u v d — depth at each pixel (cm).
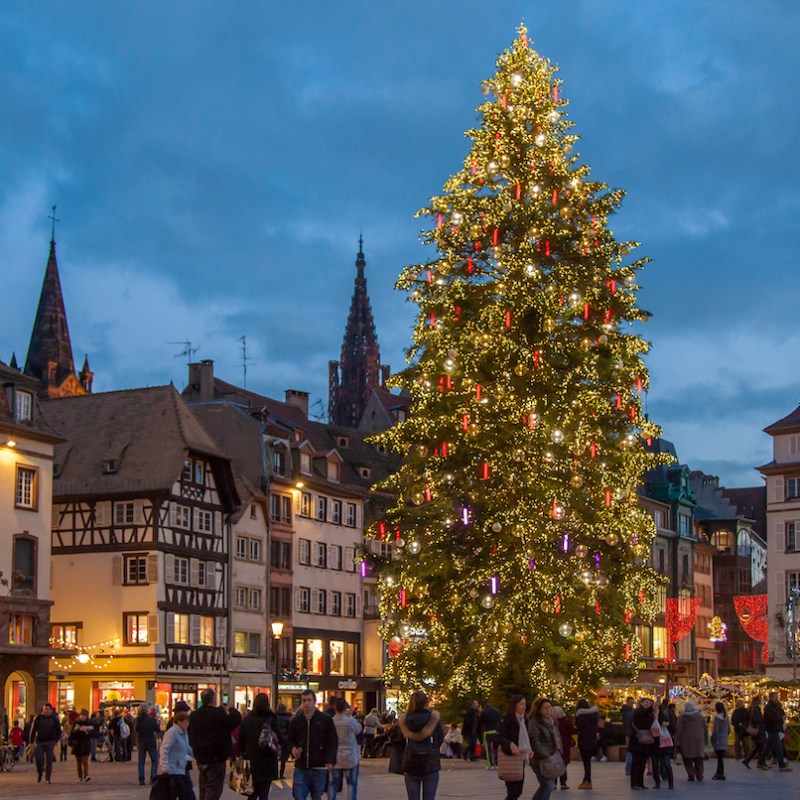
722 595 11200
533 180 4194
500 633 4009
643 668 4359
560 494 3991
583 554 4091
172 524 6769
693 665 10419
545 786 2097
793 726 4206
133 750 5744
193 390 8731
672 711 4072
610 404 4119
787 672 8188
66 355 13938
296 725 1947
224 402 7925
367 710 8375
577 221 4194
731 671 11031
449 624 4156
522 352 4069
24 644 5772
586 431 4044
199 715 1869
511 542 4031
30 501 5919
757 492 13175
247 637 7269
